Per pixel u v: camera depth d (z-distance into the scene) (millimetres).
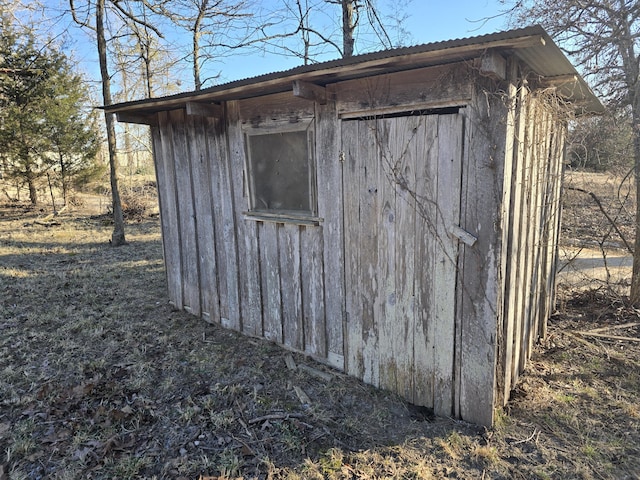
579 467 2258
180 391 3086
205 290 4527
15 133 12945
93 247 8852
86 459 2354
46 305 4996
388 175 2762
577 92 3488
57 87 13195
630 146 4934
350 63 2361
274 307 3832
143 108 4047
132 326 4371
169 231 4852
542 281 3861
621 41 4715
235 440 2514
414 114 2605
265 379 3250
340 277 3213
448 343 2668
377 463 2316
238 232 4020
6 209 14695
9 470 2275
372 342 3082
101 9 7867
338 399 2971
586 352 3744
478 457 2346
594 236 7562
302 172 3338
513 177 2494
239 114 3693
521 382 3213
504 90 2246
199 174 4277
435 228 2598
